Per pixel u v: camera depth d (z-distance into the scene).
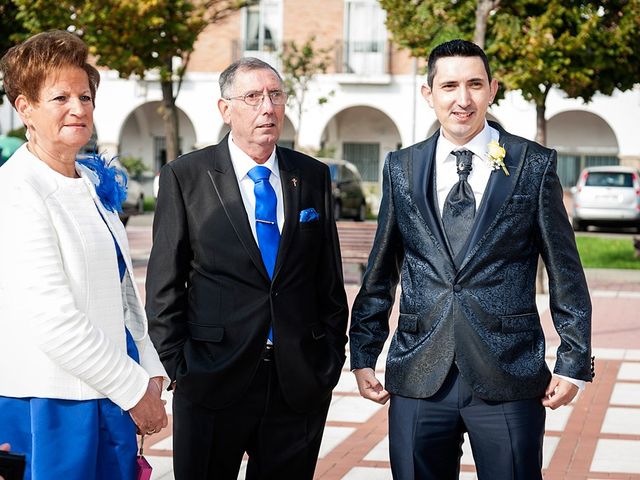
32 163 3.20
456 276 3.83
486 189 3.87
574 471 6.01
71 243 3.17
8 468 2.92
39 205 3.12
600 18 13.77
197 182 4.23
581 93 14.82
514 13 13.80
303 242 4.21
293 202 4.23
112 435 3.25
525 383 3.80
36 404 3.13
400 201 3.99
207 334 4.13
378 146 34.78
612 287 15.30
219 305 4.14
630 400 7.87
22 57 3.17
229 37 33.09
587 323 3.84
